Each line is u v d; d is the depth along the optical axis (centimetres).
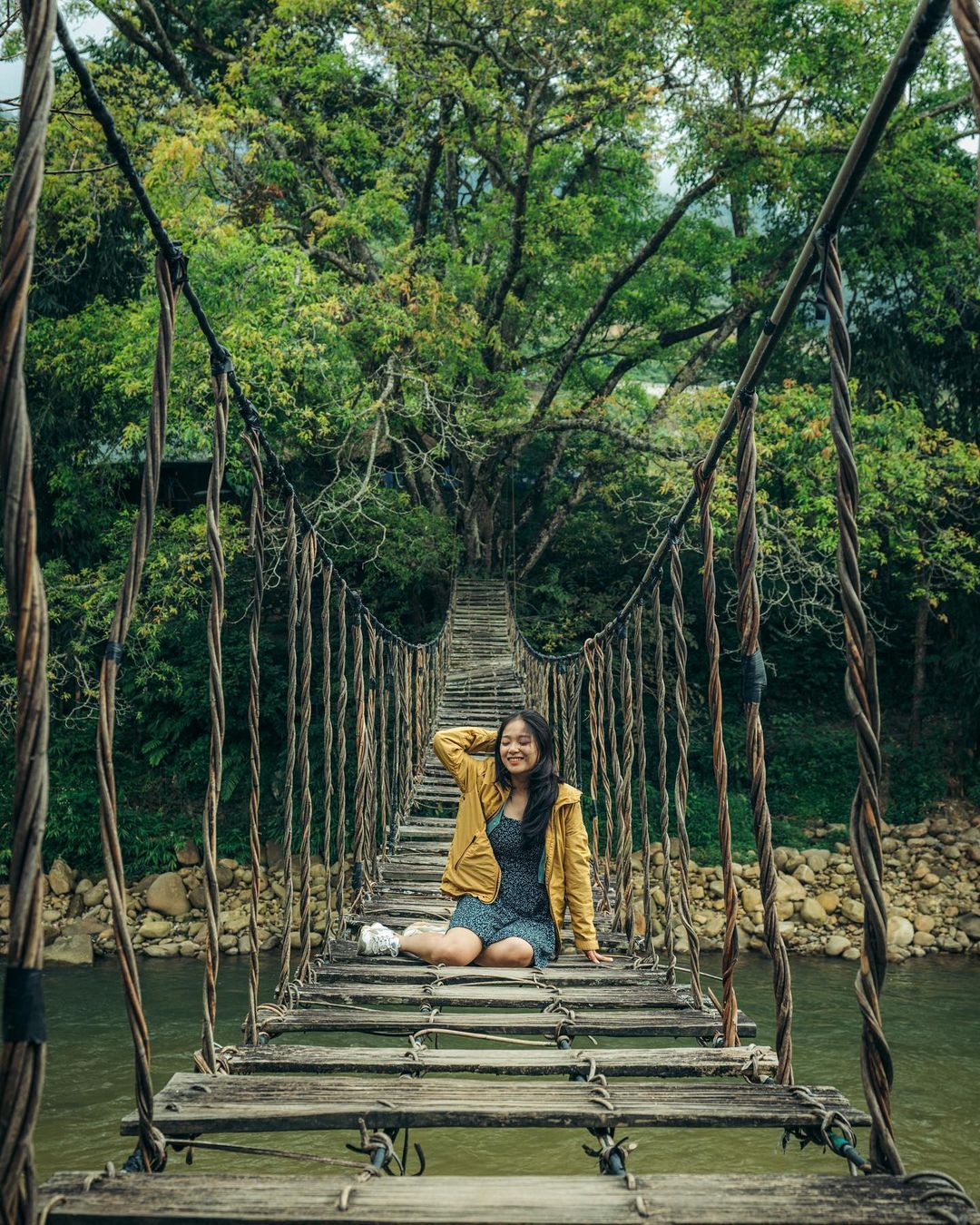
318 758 1470
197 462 1631
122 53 1683
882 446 1293
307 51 1459
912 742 1560
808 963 1147
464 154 1644
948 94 1541
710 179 1563
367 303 1334
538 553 1758
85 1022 885
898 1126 664
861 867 158
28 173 117
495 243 1593
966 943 1202
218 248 1173
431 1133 632
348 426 1302
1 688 1241
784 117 1475
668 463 1547
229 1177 156
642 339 1745
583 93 1443
